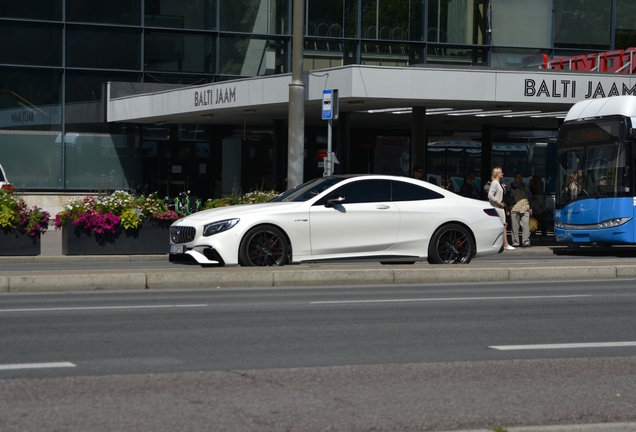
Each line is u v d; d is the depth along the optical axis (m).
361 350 8.23
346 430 5.51
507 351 8.22
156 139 30.84
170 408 6.03
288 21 30.89
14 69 29.06
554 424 5.69
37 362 7.59
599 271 15.41
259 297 12.25
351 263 16.62
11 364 7.50
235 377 7.02
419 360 7.76
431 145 33.12
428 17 31.31
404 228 15.20
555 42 32.28
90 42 29.59
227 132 31.47
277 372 7.21
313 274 13.94
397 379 6.98
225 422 5.68
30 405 6.09
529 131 33.44
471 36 31.69
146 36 30.03
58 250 21.33
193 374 7.12
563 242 21.72
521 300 12.02
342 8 30.86
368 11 31.02
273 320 10.03
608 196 20.39
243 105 23.59
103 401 6.21
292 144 20.28
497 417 5.84
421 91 21.05
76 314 10.46
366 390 6.59
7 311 10.70
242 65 30.69
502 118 27.34
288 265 14.88
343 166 25.64
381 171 32.84
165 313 10.57
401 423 5.68
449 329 9.48
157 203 20.06
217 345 8.45
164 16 30.09
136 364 7.53
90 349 8.20
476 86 21.31
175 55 30.22
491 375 7.14
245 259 14.36
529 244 22.67
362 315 10.47
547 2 32.19
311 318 10.21
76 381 6.85
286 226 14.54
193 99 25.47
